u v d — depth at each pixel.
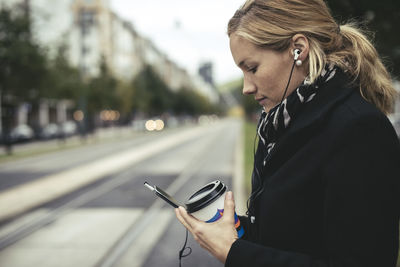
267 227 0.75
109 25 54.03
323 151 0.67
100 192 6.90
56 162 12.62
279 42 0.76
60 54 19.72
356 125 0.64
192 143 21.44
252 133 30.59
